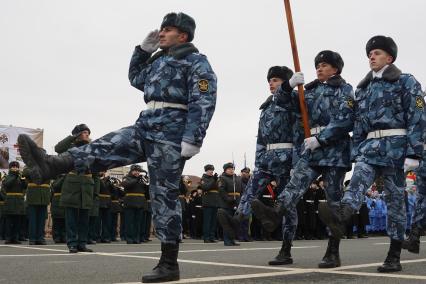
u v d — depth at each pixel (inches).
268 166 215.2
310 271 175.0
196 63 141.2
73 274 167.2
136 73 156.1
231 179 474.9
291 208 201.2
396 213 180.9
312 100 201.3
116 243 428.8
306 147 192.5
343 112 192.4
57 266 194.4
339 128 191.5
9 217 404.2
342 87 197.2
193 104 138.6
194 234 574.9
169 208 140.9
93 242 404.2
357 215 610.5
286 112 213.5
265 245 385.7
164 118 141.3
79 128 248.7
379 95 180.2
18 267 190.9
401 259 236.2
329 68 201.8
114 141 141.1
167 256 141.9
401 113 178.1
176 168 141.1
